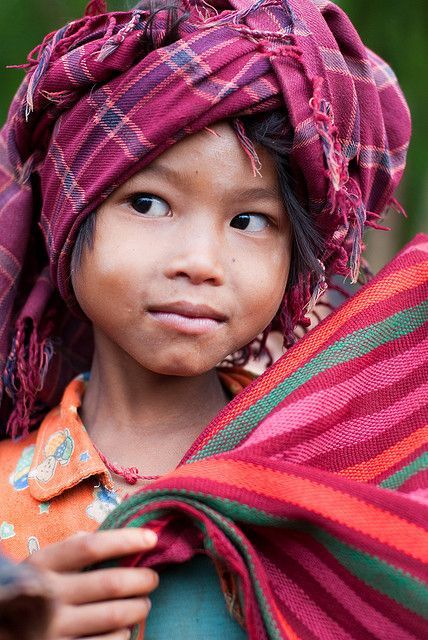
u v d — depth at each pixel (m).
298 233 1.50
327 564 1.32
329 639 1.31
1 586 0.97
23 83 1.61
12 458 1.63
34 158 1.64
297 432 1.39
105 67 1.43
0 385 1.68
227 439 1.43
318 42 1.48
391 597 1.28
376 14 2.75
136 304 1.42
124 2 1.65
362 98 1.58
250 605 1.25
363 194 1.59
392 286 1.54
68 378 1.79
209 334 1.42
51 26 2.99
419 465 1.40
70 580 1.22
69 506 1.50
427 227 3.08
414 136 2.81
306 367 1.47
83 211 1.46
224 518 1.28
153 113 1.40
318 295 1.61
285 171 1.46
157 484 1.31
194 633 1.35
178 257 1.39
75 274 1.51
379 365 1.48
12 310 1.72
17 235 1.66
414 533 1.25
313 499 1.28
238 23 1.46
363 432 1.44
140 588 1.23
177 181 1.41
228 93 1.39
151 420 1.58
